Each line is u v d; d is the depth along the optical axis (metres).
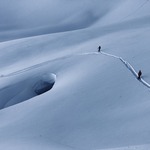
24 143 23.41
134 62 37.41
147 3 166.50
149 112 21.67
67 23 190.12
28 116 32.31
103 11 196.12
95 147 19.91
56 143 22.89
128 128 20.64
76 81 38.84
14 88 52.44
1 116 36.53
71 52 65.31
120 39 57.66
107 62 42.25
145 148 15.28
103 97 29.19
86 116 26.45
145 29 65.38
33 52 80.81
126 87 29.38
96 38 73.62
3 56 84.31
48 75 50.03
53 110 30.91
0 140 26.48
